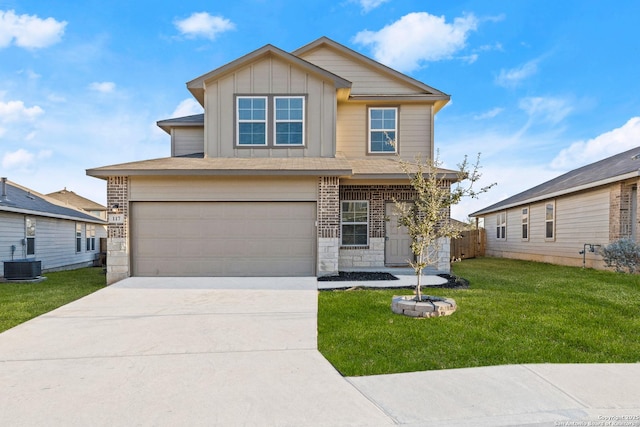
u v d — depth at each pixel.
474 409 3.22
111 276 9.86
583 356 4.42
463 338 4.97
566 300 7.19
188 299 7.53
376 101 12.81
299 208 10.16
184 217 10.09
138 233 10.07
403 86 13.18
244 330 5.52
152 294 8.00
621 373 3.94
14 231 13.73
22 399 3.43
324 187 10.03
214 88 11.76
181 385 3.71
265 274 10.11
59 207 17.95
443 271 10.85
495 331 5.27
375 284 8.98
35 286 10.26
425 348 4.65
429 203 6.76
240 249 10.14
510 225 20.34
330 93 11.80
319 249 9.99
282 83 11.76
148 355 4.54
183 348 4.79
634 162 12.10
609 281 9.84
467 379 3.80
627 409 3.22
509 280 10.15
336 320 5.94
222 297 7.68
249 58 11.57
